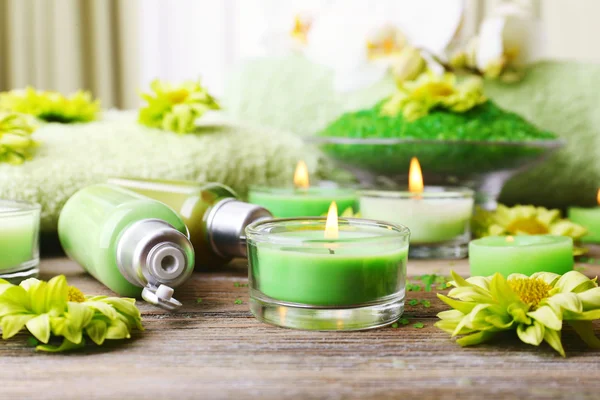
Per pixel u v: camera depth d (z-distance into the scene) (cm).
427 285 56
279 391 45
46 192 62
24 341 49
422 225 63
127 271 52
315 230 53
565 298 48
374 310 50
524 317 48
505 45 74
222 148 68
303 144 72
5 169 62
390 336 50
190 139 68
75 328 48
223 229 57
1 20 100
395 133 68
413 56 71
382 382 46
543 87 76
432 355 48
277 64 79
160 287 51
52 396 45
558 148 67
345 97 78
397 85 73
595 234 68
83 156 64
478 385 45
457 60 75
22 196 62
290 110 78
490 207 69
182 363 47
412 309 53
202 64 105
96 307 48
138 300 54
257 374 46
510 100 75
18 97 74
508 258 55
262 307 51
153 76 104
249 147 69
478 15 98
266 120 78
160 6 103
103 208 55
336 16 76
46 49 101
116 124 70
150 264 51
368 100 77
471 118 69
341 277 50
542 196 76
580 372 46
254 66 79
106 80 103
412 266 61
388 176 69
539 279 51
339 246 50
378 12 76
